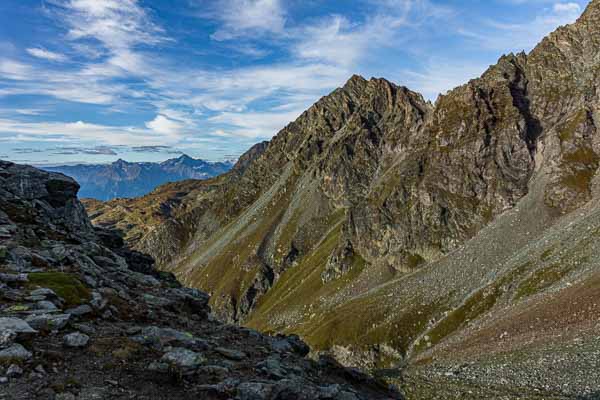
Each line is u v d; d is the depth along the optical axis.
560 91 198.75
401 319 137.88
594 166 157.75
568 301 74.19
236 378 16.62
